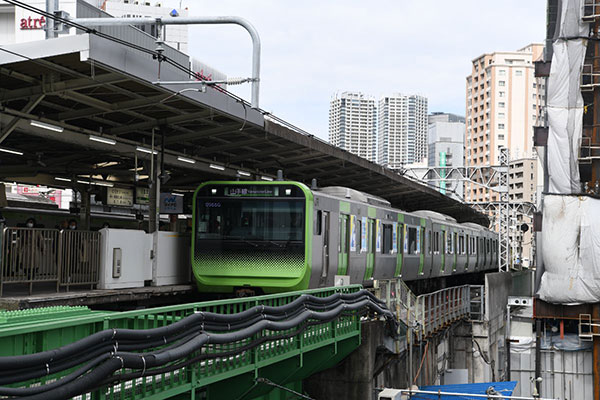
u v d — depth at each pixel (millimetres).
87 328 8125
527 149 146000
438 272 33688
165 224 30234
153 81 13758
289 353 13180
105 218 27156
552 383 31641
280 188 18234
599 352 31281
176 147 20719
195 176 24625
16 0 11266
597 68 31922
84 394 7469
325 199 19312
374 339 19094
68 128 15828
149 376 8766
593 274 31094
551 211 31516
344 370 18438
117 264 15891
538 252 32750
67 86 13602
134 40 21500
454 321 30984
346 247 21094
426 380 25500
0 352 6754
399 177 30234
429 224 31812
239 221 18328
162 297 18156
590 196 31203
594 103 32125
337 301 15930
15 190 41344
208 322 10000
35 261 13406
